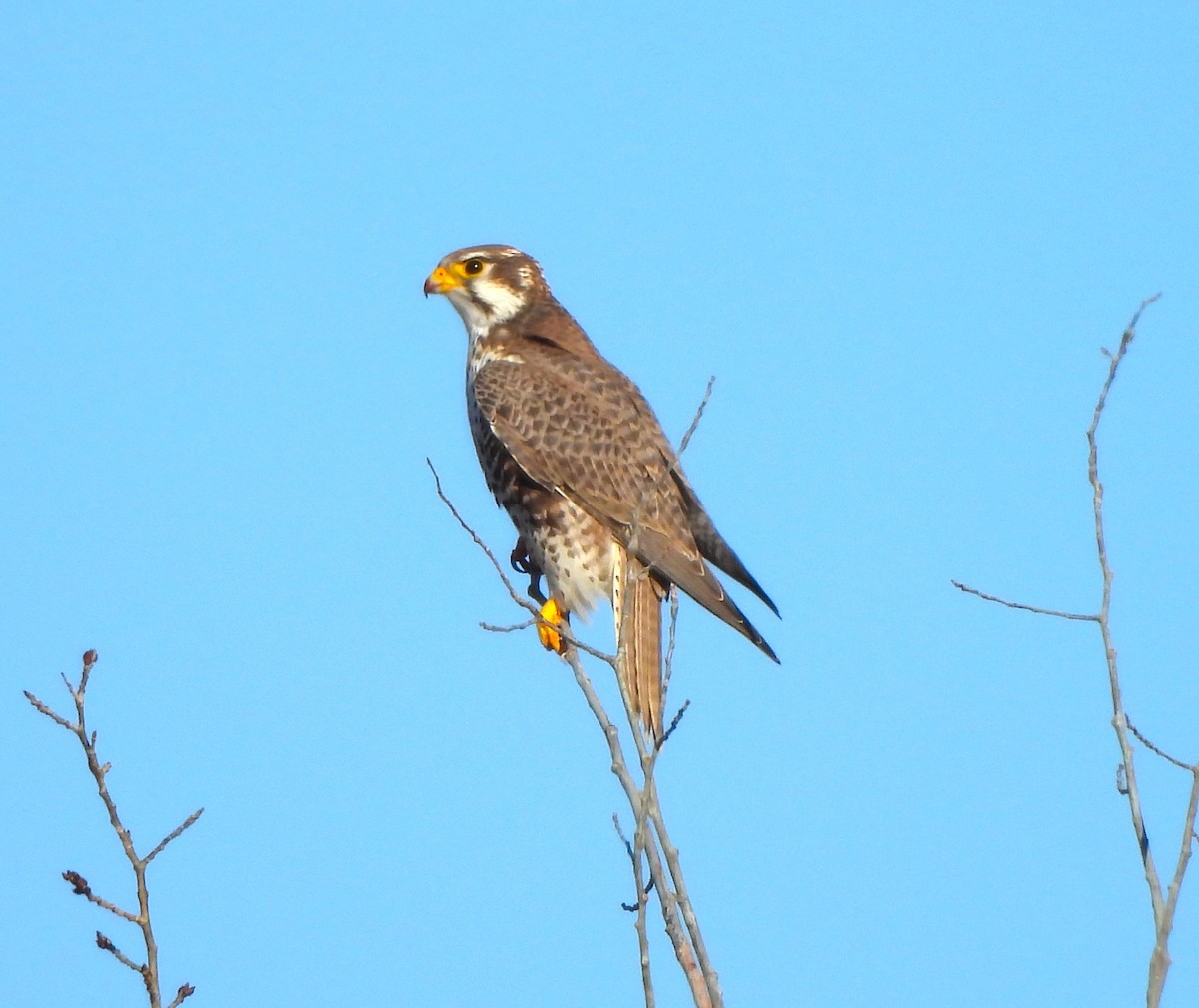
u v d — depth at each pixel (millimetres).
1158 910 6391
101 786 6844
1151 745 6930
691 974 7223
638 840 6805
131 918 6738
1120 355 7125
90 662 6922
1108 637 6957
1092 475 7117
